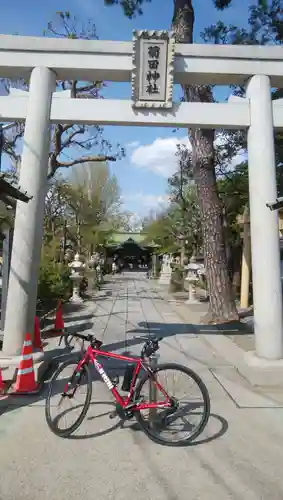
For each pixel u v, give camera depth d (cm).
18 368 427
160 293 1727
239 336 737
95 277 1873
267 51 540
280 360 496
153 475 266
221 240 891
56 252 1549
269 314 504
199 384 331
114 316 1006
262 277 511
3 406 381
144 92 528
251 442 315
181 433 326
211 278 894
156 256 3362
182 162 1978
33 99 520
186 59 538
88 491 247
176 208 2467
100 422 350
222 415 369
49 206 1938
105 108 532
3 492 245
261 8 941
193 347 653
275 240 515
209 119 538
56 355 590
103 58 530
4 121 543
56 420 343
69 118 529
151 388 330
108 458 288
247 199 1402
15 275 498
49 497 240
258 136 532
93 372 489
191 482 258
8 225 682
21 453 294
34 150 512
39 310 991
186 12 898
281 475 268
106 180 2592
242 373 493
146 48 519
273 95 1084
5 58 524
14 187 406
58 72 541
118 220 4169
